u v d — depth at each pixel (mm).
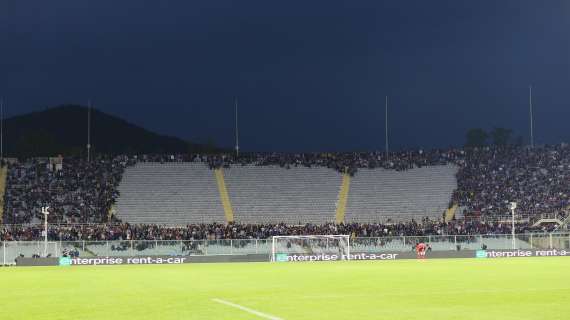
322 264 71062
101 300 30094
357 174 116188
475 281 40438
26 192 106188
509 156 117562
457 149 120688
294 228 96625
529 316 22375
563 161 115500
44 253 79125
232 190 111938
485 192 109938
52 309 26578
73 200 105750
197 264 76250
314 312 23906
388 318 22094
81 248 80000
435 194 110875
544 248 85812
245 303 27438
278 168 117375
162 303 27938
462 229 95062
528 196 108125
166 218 105438
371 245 84188
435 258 83125
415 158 119312
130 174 113125
